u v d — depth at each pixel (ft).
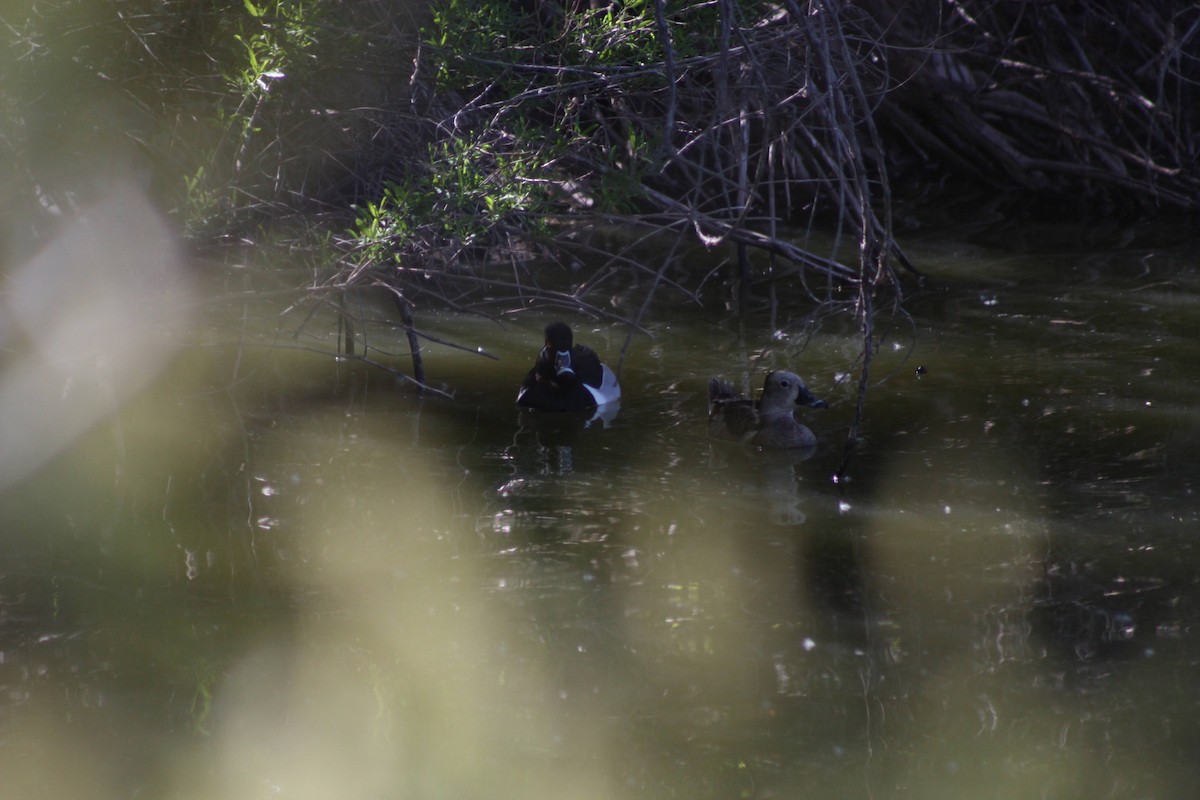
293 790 21.94
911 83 88.63
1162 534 31.89
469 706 24.58
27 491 36.42
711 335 55.21
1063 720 23.57
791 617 28.04
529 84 40.37
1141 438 39.50
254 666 26.25
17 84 37.70
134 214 45.01
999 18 93.15
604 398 46.09
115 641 27.25
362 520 34.19
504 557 31.71
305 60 36.01
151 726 23.95
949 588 29.32
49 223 46.47
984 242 74.13
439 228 37.11
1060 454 38.37
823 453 39.73
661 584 29.91
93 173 44.70
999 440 39.96
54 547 32.27
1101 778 21.71
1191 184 81.82
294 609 28.81
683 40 38.86
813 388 46.91
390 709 24.41
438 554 31.83
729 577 30.27
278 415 44.24
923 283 63.52
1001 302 58.75
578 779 21.99
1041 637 26.78
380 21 40.86
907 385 46.60
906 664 25.82
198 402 45.47
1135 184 82.84
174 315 42.75
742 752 22.79
